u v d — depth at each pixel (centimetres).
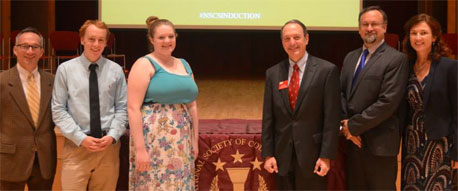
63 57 620
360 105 266
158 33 256
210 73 852
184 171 263
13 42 628
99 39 262
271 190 305
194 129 279
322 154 260
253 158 306
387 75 260
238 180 305
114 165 276
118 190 299
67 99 267
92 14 886
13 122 270
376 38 270
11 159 270
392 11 888
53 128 280
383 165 269
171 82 256
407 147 283
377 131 267
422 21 267
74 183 265
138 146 251
